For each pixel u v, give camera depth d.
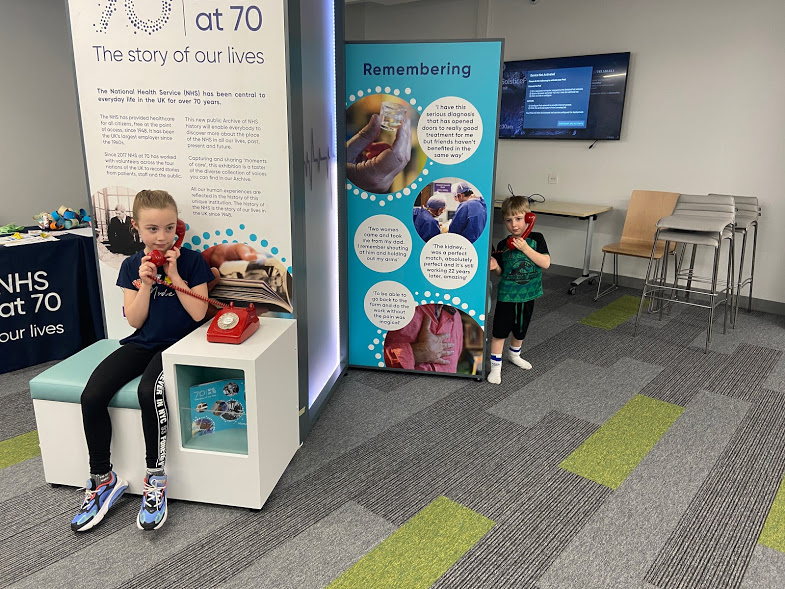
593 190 5.27
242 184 2.14
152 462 1.89
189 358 1.85
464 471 2.28
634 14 4.73
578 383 3.12
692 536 1.91
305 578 1.70
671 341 3.80
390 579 1.71
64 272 3.21
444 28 5.97
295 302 2.24
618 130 4.96
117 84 2.08
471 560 1.79
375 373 3.19
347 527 1.93
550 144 5.45
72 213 3.55
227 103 2.05
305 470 2.26
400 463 2.33
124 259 2.27
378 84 2.70
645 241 4.87
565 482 2.22
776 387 3.10
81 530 1.86
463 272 2.92
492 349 3.09
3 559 1.75
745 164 4.44
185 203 2.18
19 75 4.49
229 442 2.02
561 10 5.11
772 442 2.53
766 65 4.21
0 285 3.00
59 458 2.07
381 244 2.94
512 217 2.82
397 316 3.07
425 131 2.73
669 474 2.28
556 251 5.68
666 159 4.80
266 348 1.92
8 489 2.11
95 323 3.38
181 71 2.04
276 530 1.91
